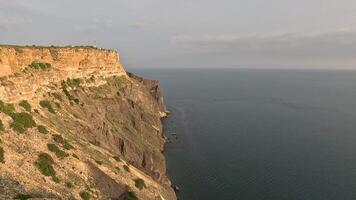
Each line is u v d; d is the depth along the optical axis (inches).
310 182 3624.5
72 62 3981.3
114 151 3393.2
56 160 2245.3
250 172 3895.2
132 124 4495.6
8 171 1907.0
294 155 4598.9
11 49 2758.4
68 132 2812.5
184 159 4293.8
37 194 1876.2
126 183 2600.9
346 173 3917.3
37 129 2381.9
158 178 3420.3
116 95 4704.7
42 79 3238.2
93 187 2277.3
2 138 2092.8
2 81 2455.7
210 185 3506.4
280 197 3245.6
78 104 3597.4
